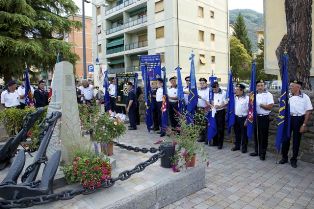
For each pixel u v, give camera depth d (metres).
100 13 46.75
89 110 6.92
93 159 4.34
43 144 4.25
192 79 8.84
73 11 22.17
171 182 4.77
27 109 7.80
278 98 7.85
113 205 3.95
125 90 12.40
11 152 5.17
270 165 6.86
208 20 37.94
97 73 15.14
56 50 19.83
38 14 20.03
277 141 6.96
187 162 5.27
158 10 35.38
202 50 37.22
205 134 8.99
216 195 5.12
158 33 35.78
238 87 8.09
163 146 5.37
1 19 17.73
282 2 14.89
